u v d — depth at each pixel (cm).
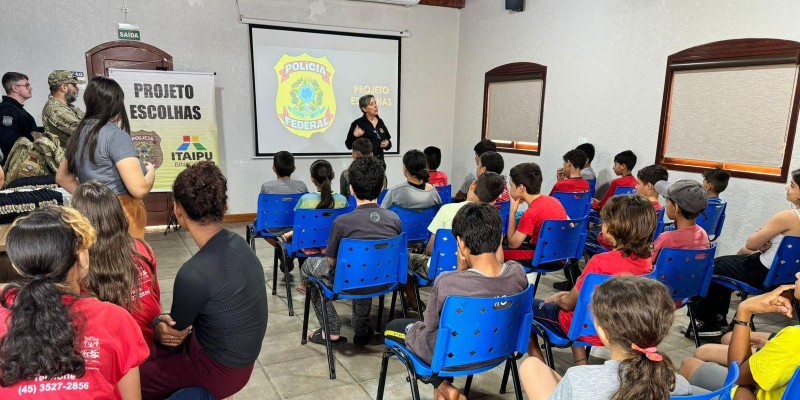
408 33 672
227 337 148
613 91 498
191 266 144
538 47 584
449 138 746
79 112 310
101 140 207
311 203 326
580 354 205
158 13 542
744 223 402
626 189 429
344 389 235
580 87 534
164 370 151
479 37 677
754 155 392
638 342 106
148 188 221
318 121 642
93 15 518
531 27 591
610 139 507
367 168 251
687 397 105
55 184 262
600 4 503
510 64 626
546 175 589
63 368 99
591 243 381
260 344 159
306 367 255
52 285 99
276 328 303
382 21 659
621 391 100
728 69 403
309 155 646
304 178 648
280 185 385
